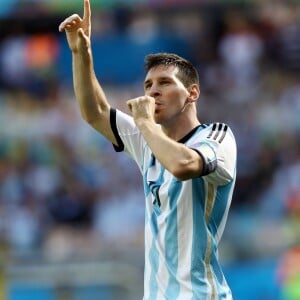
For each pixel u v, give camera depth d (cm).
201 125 1845
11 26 6894
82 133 5862
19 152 5862
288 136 5719
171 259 1797
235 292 4203
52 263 4072
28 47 6750
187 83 1845
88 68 1973
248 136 5700
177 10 6769
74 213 5331
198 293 1778
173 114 1827
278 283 4172
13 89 6650
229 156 1783
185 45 6581
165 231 1803
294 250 4297
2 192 5522
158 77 1833
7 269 4056
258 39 6512
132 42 6594
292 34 6512
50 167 5731
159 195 1812
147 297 1819
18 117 6203
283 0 6700
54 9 6862
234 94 6159
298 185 5300
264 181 5450
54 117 6094
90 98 1975
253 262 4256
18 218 5247
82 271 4038
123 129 1961
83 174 5562
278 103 6031
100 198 5388
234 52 6419
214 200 1795
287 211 5116
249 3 6712
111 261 4128
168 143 1698
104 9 6838
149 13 6800
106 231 5159
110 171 5500
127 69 6581
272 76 6309
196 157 1695
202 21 6700
